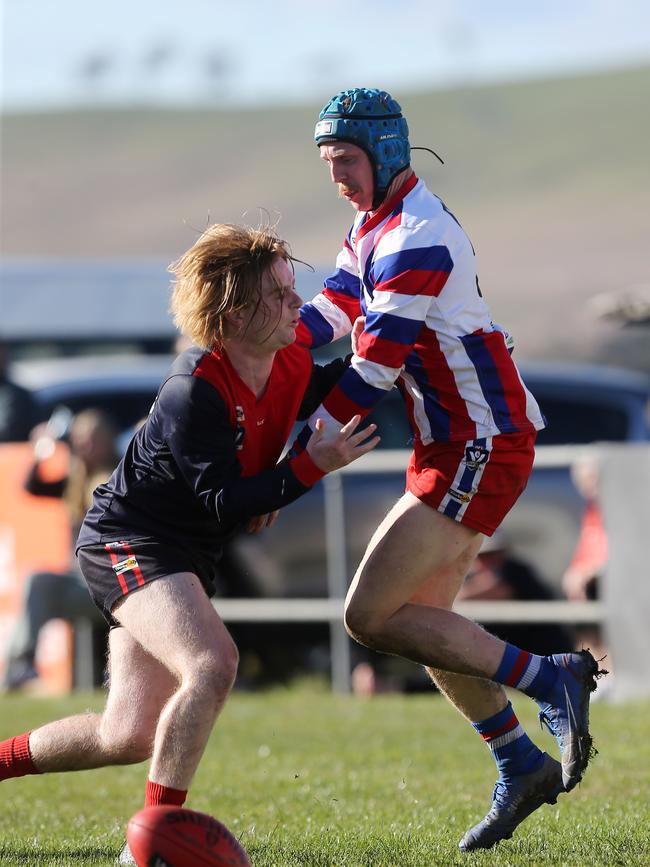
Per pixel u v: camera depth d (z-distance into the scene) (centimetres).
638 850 1562
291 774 2275
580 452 3359
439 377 1534
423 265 1495
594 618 3309
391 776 2234
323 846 1623
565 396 4084
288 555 3509
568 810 1870
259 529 1603
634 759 2298
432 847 1608
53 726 1537
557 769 1584
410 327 1496
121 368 3944
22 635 3497
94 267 4334
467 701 1586
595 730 2625
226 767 2356
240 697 3388
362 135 1516
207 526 1477
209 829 1307
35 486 3522
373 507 3462
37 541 3544
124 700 1496
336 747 2573
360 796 2053
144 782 2236
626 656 3281
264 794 2077
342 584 3447
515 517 3469
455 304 1520
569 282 19338
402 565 1534
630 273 19500
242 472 1482
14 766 1538
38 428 3747
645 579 3266
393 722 2867
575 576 3394
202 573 1495
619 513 3306
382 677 3616
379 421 3769
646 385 4153
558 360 15838
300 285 3775
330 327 1653
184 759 1362
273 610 3484
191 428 1409
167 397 1427
